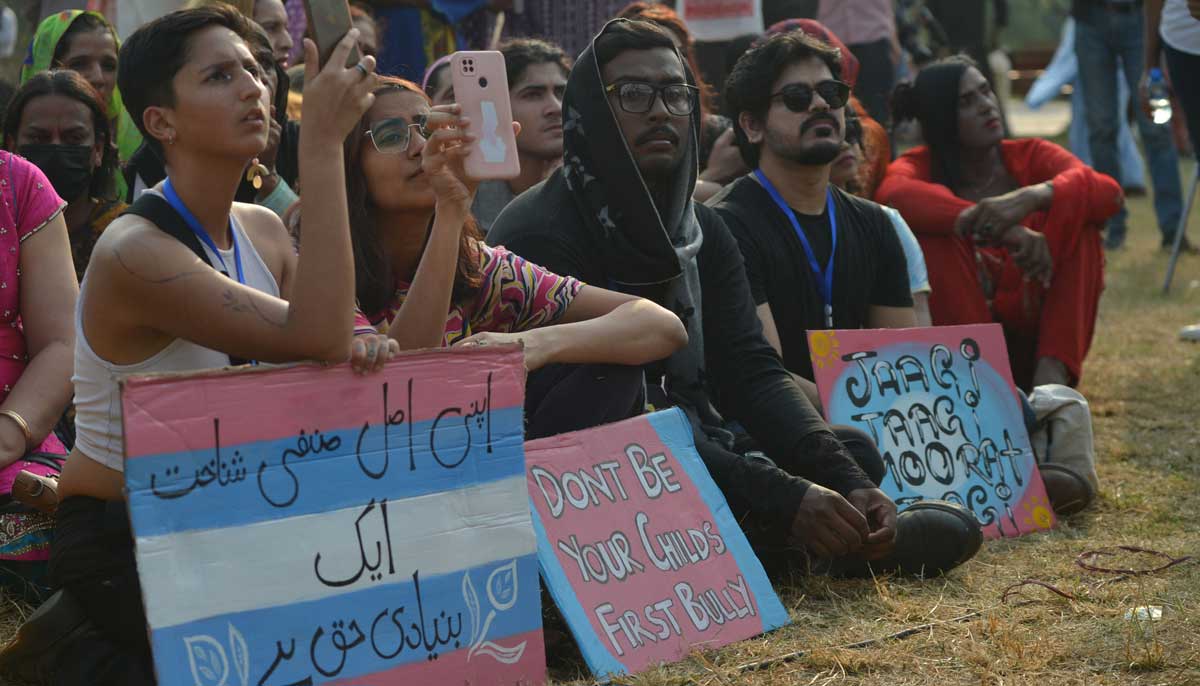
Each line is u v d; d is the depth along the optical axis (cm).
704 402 668
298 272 440
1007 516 729
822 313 764
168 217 454
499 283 598
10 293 609
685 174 666
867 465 654
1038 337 960
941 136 994
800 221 764
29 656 481
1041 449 801
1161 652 500
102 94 850
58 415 601
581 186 656
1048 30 5034
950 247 947
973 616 564
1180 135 2723
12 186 610
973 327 773
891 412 715
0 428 582
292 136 843
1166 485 802
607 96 646
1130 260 1695
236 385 430
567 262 650
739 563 569
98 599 470
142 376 414
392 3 1172
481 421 485
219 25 450
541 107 823
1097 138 1750
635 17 938
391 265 568
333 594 444
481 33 1268
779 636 548
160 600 411
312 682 436
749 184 771
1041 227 943
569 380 590
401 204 555
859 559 618
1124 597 584
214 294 439
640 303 604
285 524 437
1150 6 1227
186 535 418
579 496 539
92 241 705
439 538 470
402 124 542
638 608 525
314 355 446
